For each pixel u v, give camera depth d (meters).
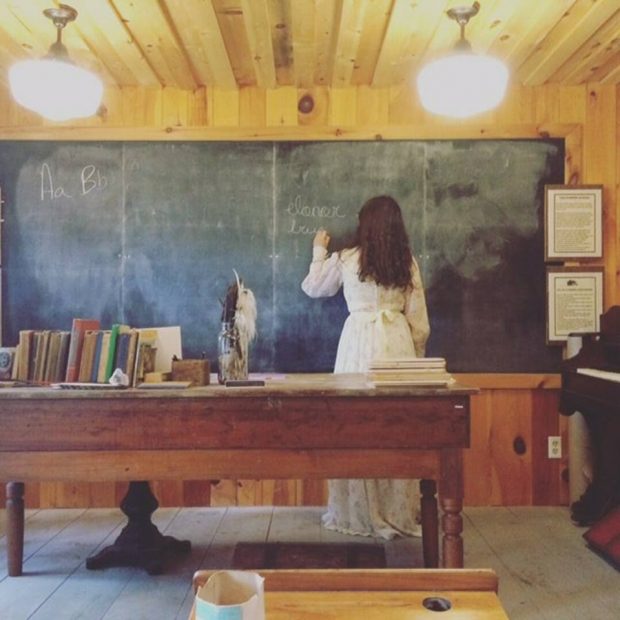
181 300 3.50
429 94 2.72
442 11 2.61
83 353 2.24
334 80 3.40
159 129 3.49
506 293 3.49
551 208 3.47
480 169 3.49
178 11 2.61
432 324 3.49
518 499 3.49
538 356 3.48
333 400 2.04
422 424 2.03
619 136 3.48
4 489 3.49
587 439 3.26
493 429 3.49
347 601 1.27
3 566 2.68
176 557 2.77
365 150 3.49
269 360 3.49
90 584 2.49
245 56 3.15
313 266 3.22
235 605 1.01
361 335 2.97
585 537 2.89
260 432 2.04
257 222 3.49
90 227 3.50
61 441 2.04
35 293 3.49
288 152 3.49
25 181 3.49
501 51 3.04
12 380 2.27
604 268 3.48
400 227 2.98
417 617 1.20
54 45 2.60
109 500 3.49
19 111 3.49
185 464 2.05
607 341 3.09
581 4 2.58
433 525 2.47
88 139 3.49
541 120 3.49
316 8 2.59
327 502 3.46
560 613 2.24
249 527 3.16
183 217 3.50
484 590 1.31
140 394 2.03
